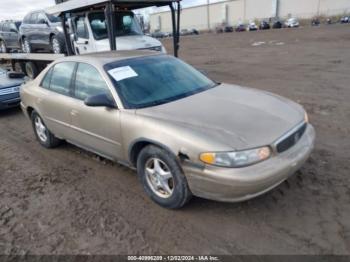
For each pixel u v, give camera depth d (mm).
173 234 2930
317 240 2711
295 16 71750
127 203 3482
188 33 65625
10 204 3641
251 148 2695
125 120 3365
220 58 16969
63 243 2908
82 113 3936
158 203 3359
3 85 7656
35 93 4910
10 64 12641
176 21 9109
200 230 2953
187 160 2863
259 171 2680
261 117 3094
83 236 2986
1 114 8039
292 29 42688
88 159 4727
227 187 2693
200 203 3334
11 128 6742
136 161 3545
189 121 3025
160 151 3088
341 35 24906
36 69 11078
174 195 3115
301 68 11398
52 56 9570
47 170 4453
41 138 5328
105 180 4039
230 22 85188
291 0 72625
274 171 2730
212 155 2697
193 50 23672
